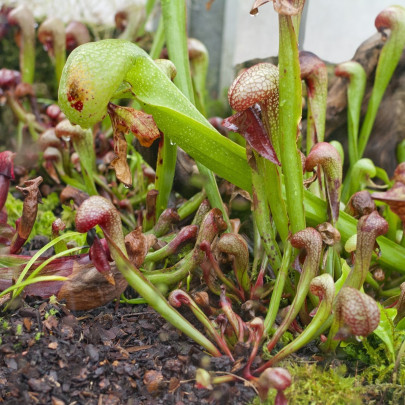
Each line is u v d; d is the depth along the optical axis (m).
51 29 1.29
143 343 0.80
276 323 0.83
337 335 0.72
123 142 0.77
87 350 0.77
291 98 0.74
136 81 0.78
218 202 0.87
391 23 1.00
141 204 1.04
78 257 0.82
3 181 0.87
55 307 0.80
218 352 0.75
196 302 0.80
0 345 0.76
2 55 1.63
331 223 0.79
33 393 0.73
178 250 0.84
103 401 0.74
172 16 0.91
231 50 1.92
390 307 0.83
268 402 0.74
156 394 0.75
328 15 1.65
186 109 0.79
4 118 1.54
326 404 0.74
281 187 0.80
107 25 1.75
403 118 1.13
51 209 1.16
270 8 1.67
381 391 0.76
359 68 1.04
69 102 0.74
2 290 0.82
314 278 0.74
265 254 0.85
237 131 0.76
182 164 0.96
